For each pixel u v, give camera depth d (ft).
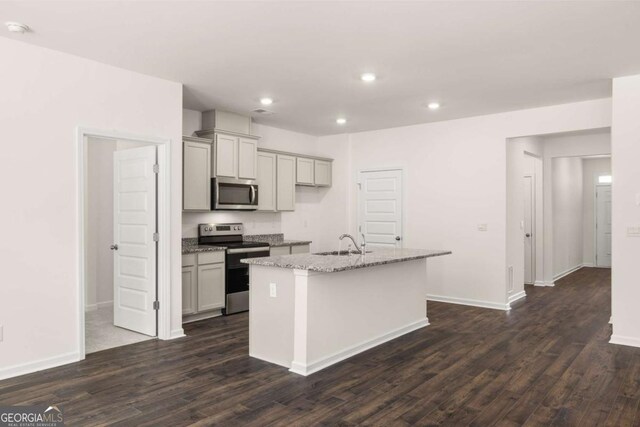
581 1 8.97
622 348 13.42
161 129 14.01
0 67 10.64
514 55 11.97
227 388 10.40
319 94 15.83
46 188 11.41
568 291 23.03
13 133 10.85
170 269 14.38
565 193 28.60
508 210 19.85
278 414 9.09
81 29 10.28
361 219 23.22
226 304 17.66
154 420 8.78
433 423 8.75
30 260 11.14
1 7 9.15
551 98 16.35
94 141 18.52
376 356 12.83
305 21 9.90
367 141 22.99
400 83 14.51
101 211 18.84
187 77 13.92
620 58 12.17
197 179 17.25
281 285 12.05
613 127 13.82
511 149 20.27
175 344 13.82
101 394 9.98
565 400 9.80
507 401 9.77
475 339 14.52
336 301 12.38
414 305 15.87
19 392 10.03
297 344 11.57
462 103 17.08
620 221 13.71
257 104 17.33
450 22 9.96
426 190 20.99
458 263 20.07
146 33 10.53
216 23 9.99
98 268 18.78
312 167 22.93
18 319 10.97
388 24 10.05
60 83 11.68
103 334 14.83
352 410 9.30
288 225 22.97
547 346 13.71
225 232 19.56
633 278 13.57
